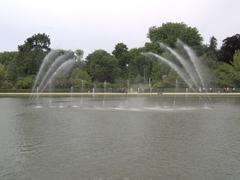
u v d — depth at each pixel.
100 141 26.06
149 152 22.59
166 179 17.39
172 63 111.88
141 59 130.50
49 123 36.41
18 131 31.02
